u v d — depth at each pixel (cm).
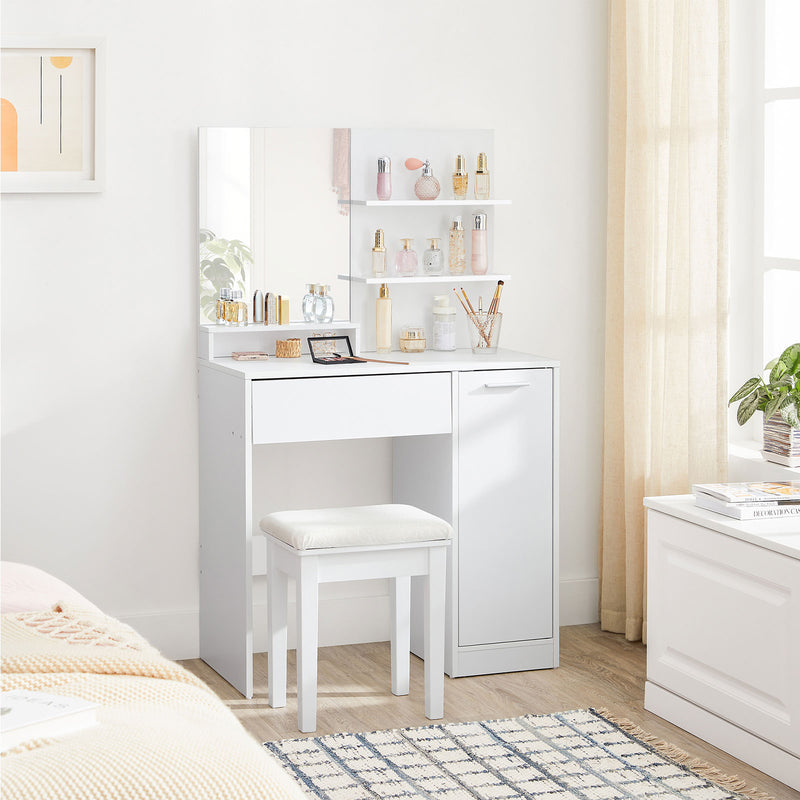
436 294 390
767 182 373
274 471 379
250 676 333
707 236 351
